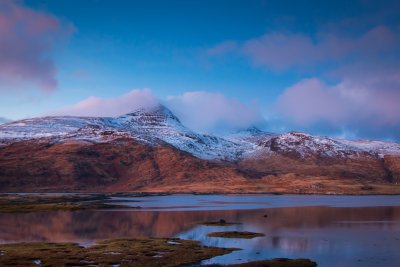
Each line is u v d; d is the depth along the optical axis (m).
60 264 47.59
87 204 152.62
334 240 66.62
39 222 95.88
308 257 52.91
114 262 48.94
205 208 140.50
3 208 134.12
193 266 47.56
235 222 94.06
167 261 49.84
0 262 48.53
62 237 71.75
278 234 73.62
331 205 155.62
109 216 110.62
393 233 74.94
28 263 48.03
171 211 126.75
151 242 63.78
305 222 93.75
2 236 73.12
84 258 51.12
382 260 51.03
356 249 58.47
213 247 59.66
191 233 75.56
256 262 48.81
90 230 81.50
